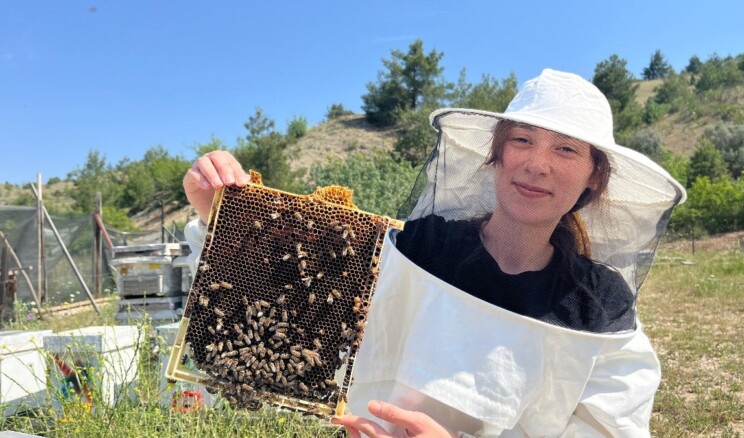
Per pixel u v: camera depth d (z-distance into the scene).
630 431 0.74
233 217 0.71
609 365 0.77
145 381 1.53
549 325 0.70
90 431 1.37
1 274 4.14
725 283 5.57
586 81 0.79
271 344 0.69
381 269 0.83
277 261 0.71
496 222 0.77
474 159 0.80
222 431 1.42
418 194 0.85
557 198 0.74
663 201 0.77
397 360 0.81
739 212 10.86
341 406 0.69
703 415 2.11
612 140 0.78
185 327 0.69
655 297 5.09
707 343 3.25
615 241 0.79
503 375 0.69
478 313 0.71
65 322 4.00
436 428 0.67
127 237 6.78
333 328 0.70
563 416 0.76
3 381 1.67
